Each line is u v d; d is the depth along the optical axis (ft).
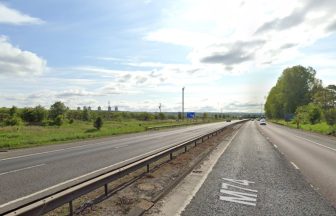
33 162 45.29
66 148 67.31
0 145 69.56
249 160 46.06
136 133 132.26
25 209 14.35
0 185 29.22
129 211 20.25
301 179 31.73
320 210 21.18
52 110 234.17
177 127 201.57
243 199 23.82
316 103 265.75
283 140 90.02
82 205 21.67
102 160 47.39
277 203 22.80
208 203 22.70
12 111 224.74
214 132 102.78
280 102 353.51
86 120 286.05
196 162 43.09
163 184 28.66
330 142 84.38
